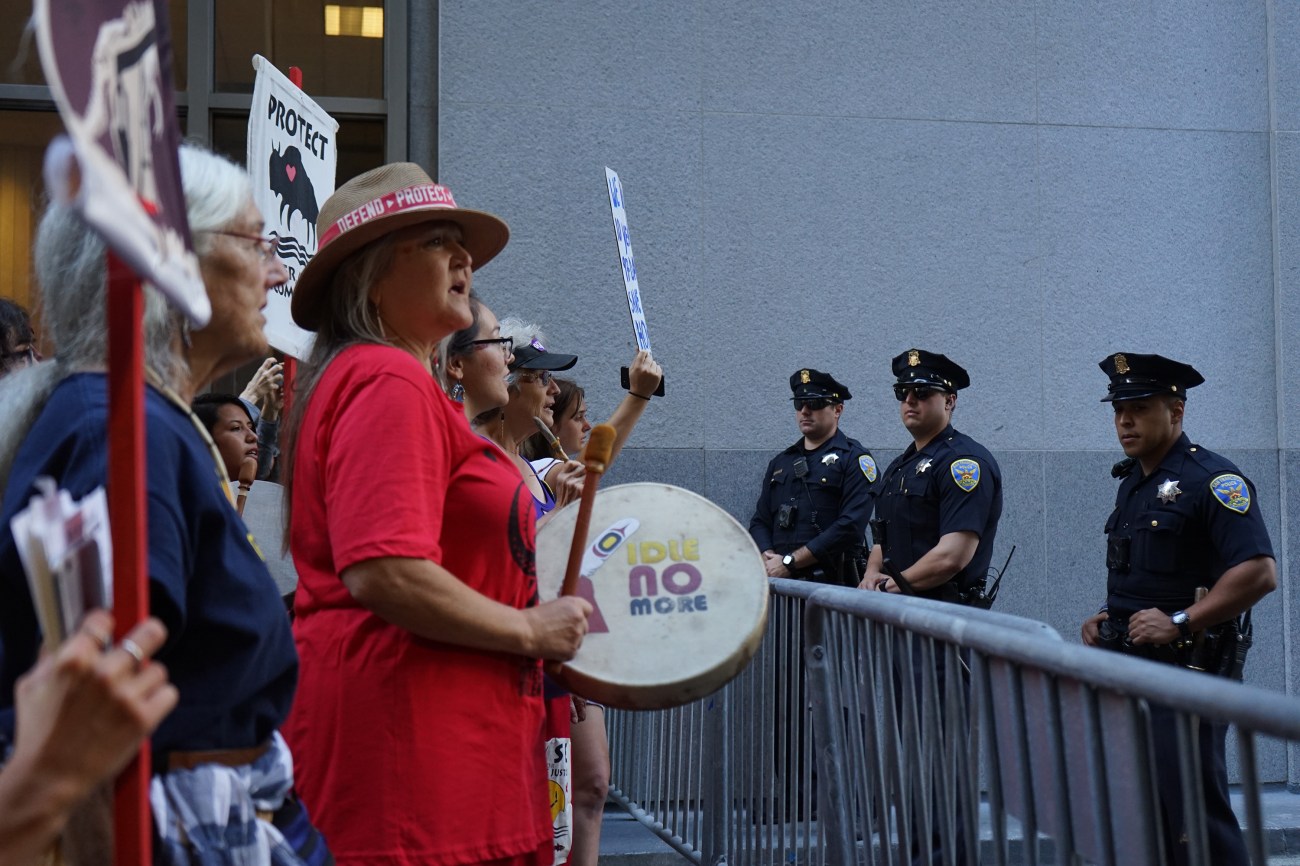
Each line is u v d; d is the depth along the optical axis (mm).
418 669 2131
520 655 2260
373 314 2361
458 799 2121
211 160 1698
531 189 6578
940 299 6844
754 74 6770
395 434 2070
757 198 6738
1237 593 4219
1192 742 1475
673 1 6723
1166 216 7043
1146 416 4531
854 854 2850
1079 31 7031
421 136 6656
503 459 2373
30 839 995
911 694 2426
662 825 4641
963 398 6832
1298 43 7113
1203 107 7109
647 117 6680
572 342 6570
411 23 6672
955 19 6938
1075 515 6855
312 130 4332
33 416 1534
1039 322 6906
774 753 3447
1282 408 6992
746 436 6648
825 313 6750
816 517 6199
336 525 2051
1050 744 1781
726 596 2646
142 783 1161
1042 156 6969
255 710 1585
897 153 6859
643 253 6648
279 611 1606
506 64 6590
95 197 948
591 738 4129
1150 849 1545
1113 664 1578
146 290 1549
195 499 1492
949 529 5355
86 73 981
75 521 1198
